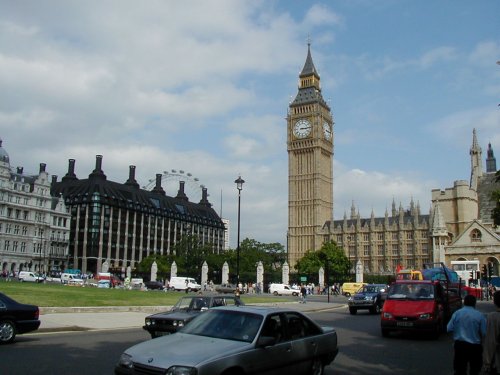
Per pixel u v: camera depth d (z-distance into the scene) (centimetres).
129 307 3803
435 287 2686
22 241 13550
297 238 18225
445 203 11912
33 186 14162
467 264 8088
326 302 6338
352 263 17700
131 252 17125
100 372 1452
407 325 2456
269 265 14725
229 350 1081
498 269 9612
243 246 14788
